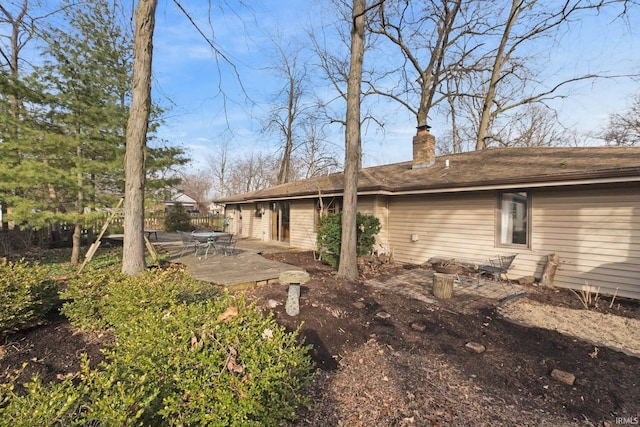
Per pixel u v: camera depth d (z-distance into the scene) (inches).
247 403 68.2
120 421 55.1
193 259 331.3
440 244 341.1
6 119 263.4
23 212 267.6
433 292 223.5
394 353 137.2
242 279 229.9
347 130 267.6
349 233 263.0
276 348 80.7
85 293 143.4
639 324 173.0
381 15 494.9
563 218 257.0
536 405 102.6
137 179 204.8
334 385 111.7
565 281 254.8
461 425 92.4
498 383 115.3
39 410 54.9
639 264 221.6
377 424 92.2
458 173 338.3
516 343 148.7
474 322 173.8
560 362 129.8
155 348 75.9
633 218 224.8
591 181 221.8
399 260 382.9
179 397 68.6
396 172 441.1
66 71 291.9
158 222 866.8
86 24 306.5
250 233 674.8
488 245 301.9
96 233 479.8
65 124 302.2
